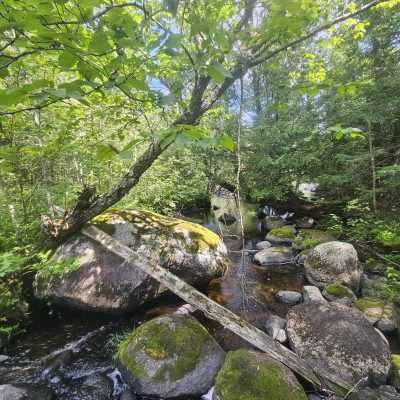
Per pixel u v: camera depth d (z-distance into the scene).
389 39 4.81
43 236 3.28
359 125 5.00
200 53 1.03
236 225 7.36
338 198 6.38
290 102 6.07
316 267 4.07
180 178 7.91
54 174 4.34
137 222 3.73
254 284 4.05
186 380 2.21
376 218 4.66
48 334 2.86
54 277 3.06
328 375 2.25
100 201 3.32
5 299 2.75
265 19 1.19
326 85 1.46
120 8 0.81
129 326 3.05
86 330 2.96
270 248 5.28
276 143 6.18
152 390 2.16
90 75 0.89
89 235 3.35
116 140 4.29
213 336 2.88
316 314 2.71
